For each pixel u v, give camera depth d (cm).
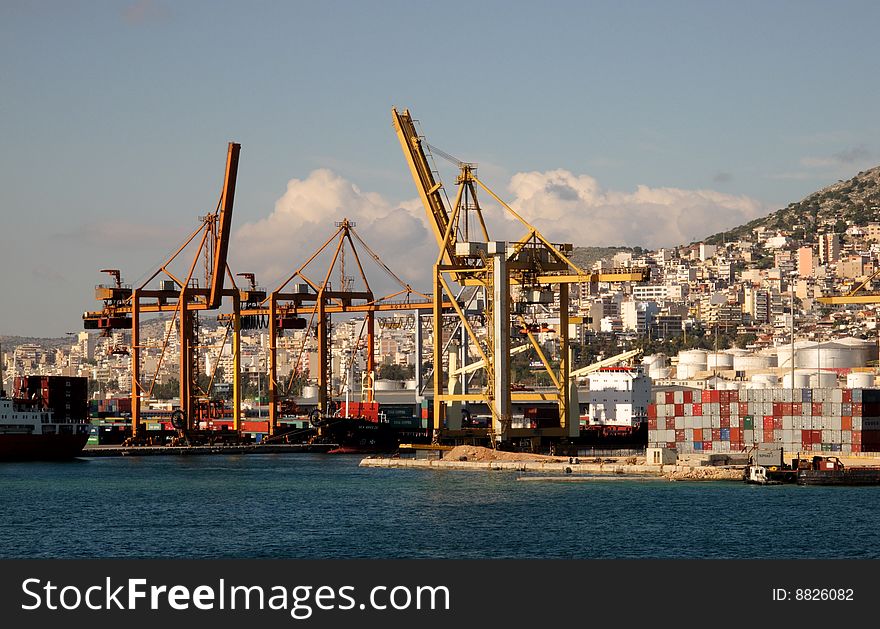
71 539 10256
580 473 15188
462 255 16250
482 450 16712
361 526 10794
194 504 12519
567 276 16200
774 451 14138
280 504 12419
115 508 12231
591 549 9544
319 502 12538
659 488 13438
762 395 15325
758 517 11056
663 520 10912
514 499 12506
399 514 11506
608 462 15900
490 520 11031
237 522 11156
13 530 10762
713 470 14500
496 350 16238
